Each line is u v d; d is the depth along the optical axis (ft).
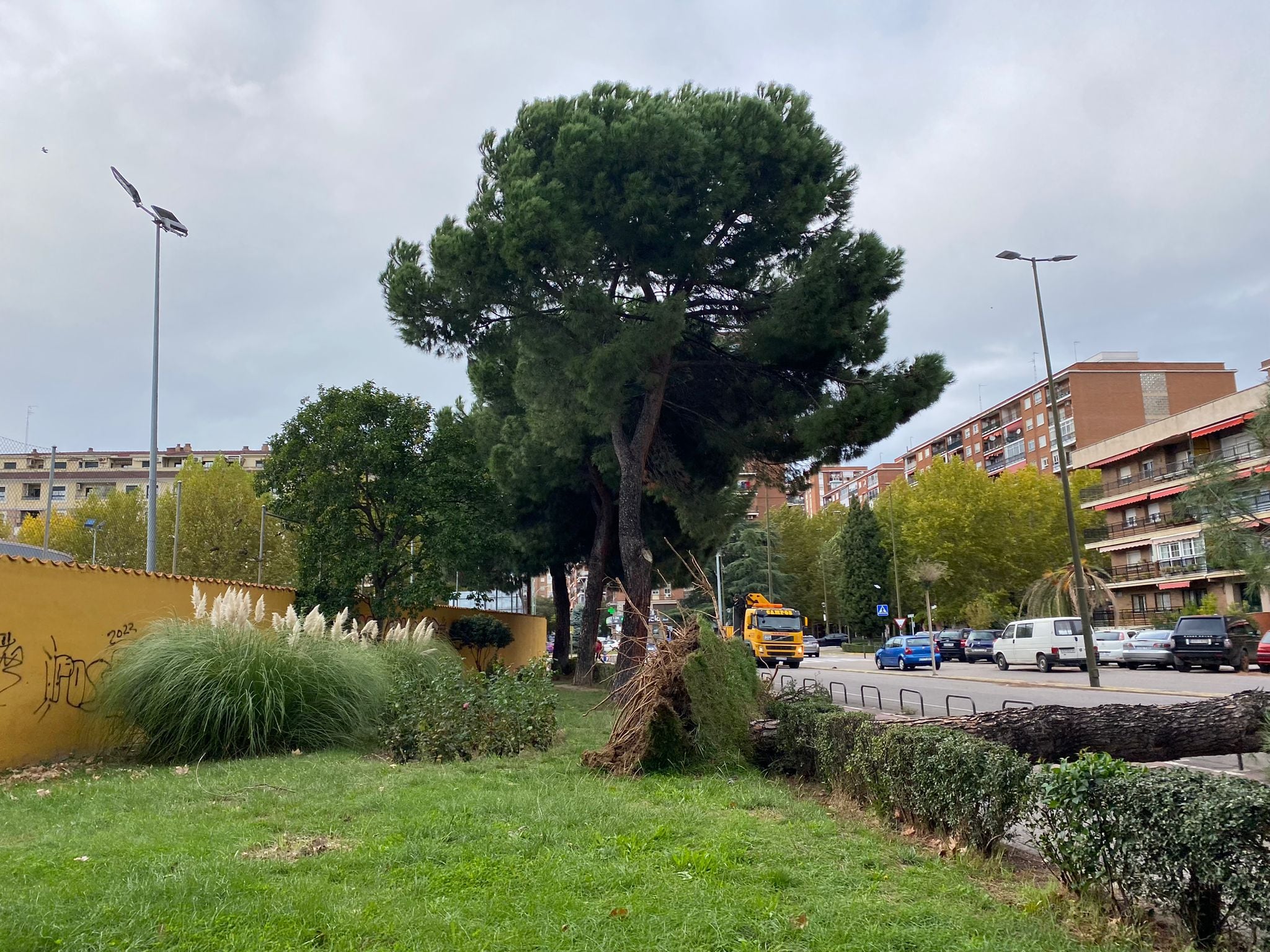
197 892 14.51
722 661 31.12
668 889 15.20
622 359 46.78
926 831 19.63
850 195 51.98
